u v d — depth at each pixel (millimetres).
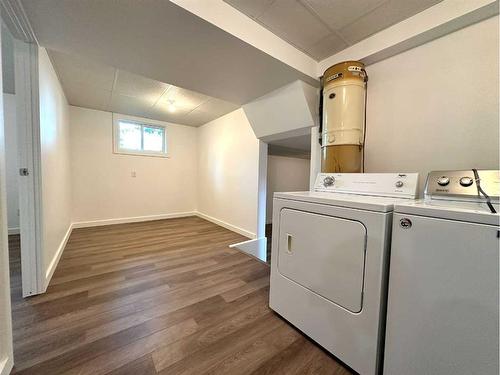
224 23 1337
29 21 1249
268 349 1110
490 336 658
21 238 1482
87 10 1173
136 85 2586
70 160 3338
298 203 1242
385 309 901
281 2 1325
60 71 2205
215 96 2332
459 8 1230
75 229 3400
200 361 1023
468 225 692
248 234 3281
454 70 1356
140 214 4113
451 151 1376
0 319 872
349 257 989
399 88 1607
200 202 4648
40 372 937
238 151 3506
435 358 758
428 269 772
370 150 1782
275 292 1381
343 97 1651
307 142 3115
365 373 927
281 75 1879
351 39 1680
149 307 1438
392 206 890
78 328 1214
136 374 943
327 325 1072
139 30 1336
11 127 2965
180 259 2318
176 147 4477
